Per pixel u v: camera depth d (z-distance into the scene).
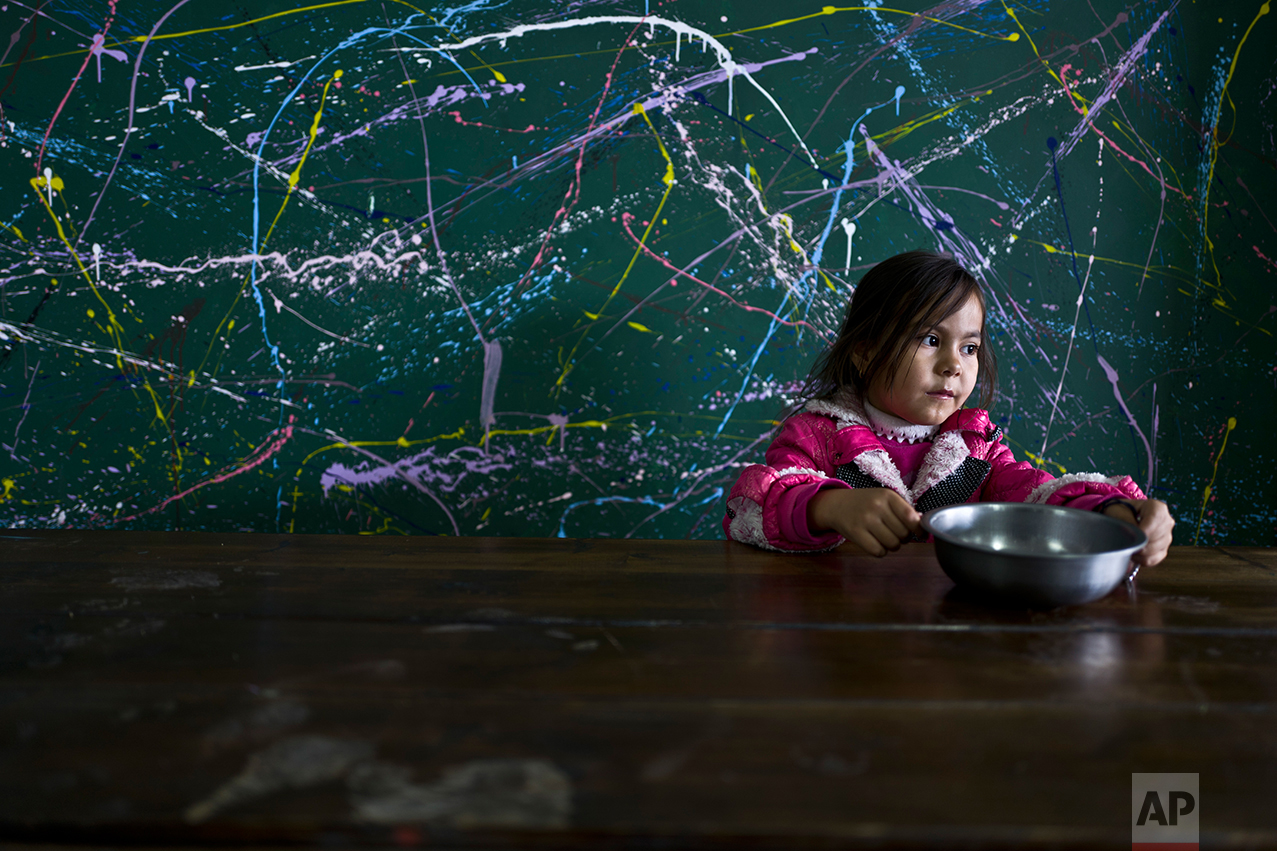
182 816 0.32
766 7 1.13
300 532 1.20
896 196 1.16
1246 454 1.20
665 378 1.18
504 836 0.32
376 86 1.13
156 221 1.14
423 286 1.16
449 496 1.20
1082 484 0.83
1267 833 0.31
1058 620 0.58
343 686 0.45
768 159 1.15
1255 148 1.16
